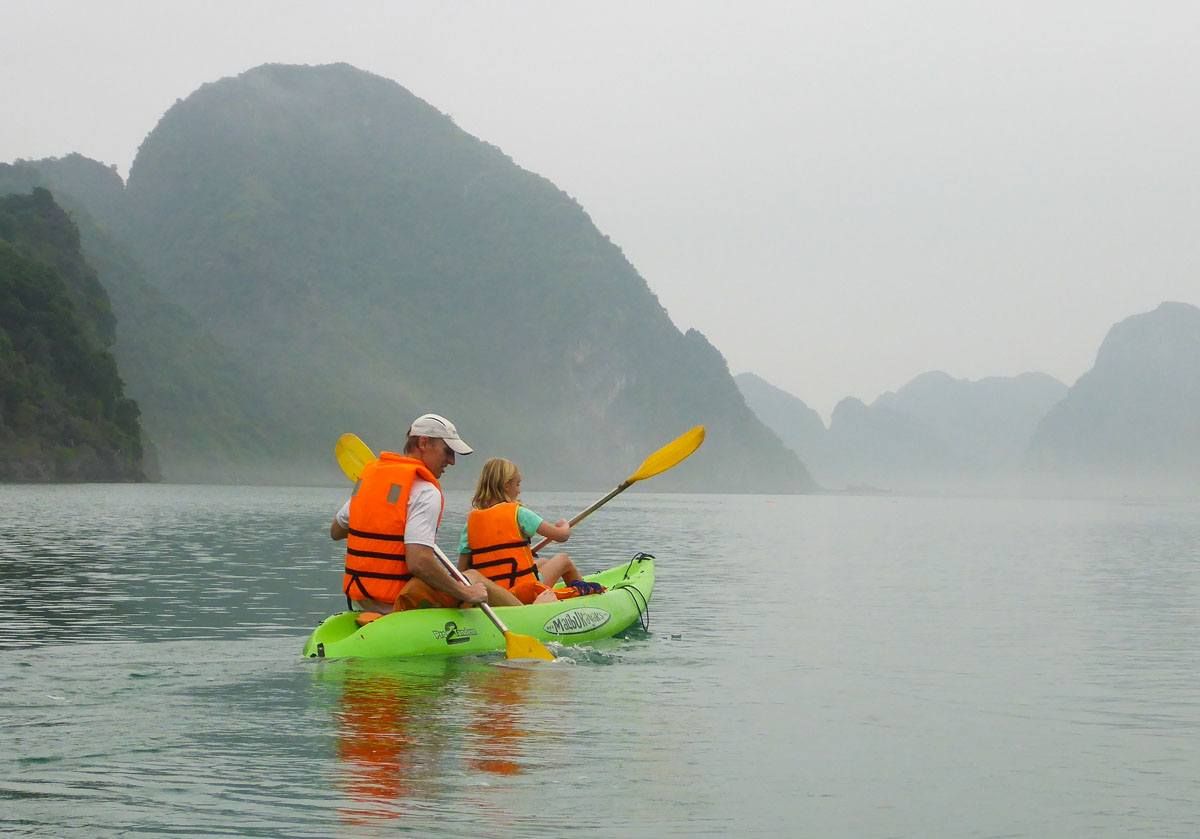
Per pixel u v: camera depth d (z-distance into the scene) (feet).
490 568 27.30
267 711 17.70
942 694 21.43
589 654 25.75
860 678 23.25
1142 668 25.17
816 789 13.97
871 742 16.87
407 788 13.28
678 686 21.58
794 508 296.10
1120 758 15.99
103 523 91.25
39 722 16.71
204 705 18.17
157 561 52.19
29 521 91.04
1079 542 100.73
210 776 13.66
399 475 24.08
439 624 24.20
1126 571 60.95
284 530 86.79
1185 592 46.85
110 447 321.93
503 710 18.29
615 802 13.01
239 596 37.09
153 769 13.98
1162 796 13.88
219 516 115.24
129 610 32.48
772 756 15.71
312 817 12.05
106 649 24.49
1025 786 14.32
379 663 22.74
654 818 12.45
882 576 54.80
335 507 161.17
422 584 24.59
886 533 120.16
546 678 21.95
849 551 80.28
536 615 26.66
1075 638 30.83
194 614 31.76
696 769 14.76
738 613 36.17
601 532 104.58
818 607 38.60
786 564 63.41
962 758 15.87
